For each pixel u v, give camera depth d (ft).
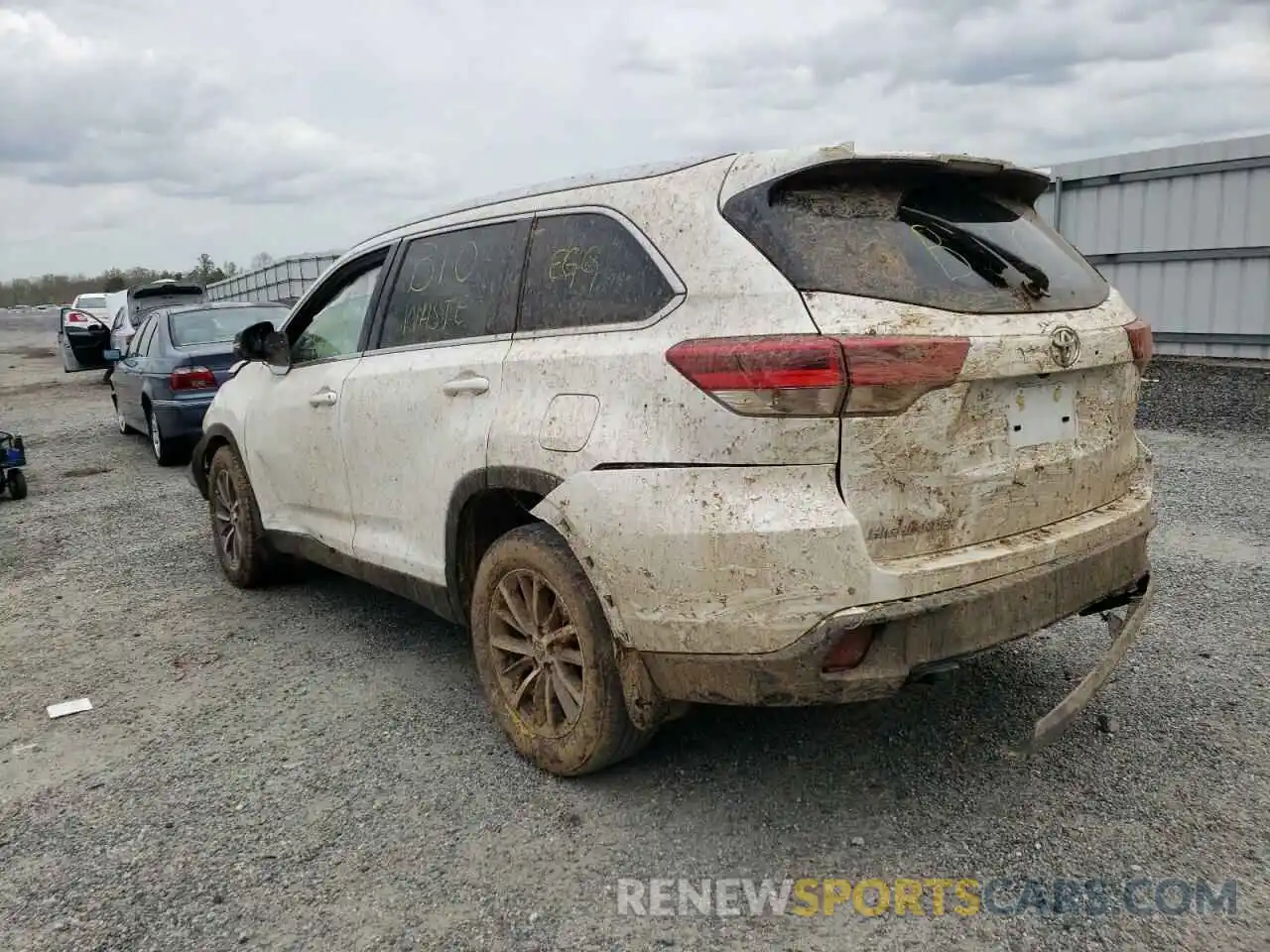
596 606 10.23
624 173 10.91
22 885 9.65
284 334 16.21
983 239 9.98
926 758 11.12
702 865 9.37
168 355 33.32
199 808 10.89
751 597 8.73
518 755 11.68
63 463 36.86
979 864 9.19
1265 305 32.22
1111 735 11.39
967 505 9.21
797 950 8.19
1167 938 8.09
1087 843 9.41
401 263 14.11
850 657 8.74
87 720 13.47
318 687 14.14
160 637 16.71
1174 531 19.08
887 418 8.64
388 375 13.43
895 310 8.80
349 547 14.87
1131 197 34.99
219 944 8.62
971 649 9.08
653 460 9.30
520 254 11.84
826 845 9.59
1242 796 10.03
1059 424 9.96
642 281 10.00
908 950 8.13
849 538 8.53
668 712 10.03
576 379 10.33
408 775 11.35
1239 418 28.19
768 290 8.89
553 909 8.84
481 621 11.80
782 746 11.55
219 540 19.61
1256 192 31.83
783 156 9.41
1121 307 11.07
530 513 10.58
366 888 9.29
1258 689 12.33
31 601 19.29
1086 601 10.11
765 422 8.61
